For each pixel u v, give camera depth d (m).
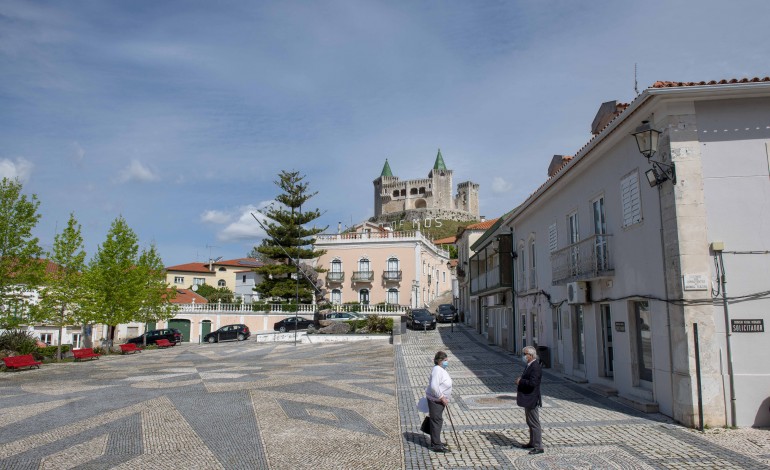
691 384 9.52
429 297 58.38
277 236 49.22
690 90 9.88
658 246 10.62
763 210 9.91
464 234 44.16
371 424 10.32
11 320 24.58
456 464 7.71
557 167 20.33
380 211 149.88
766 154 10.05
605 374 13.97
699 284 9.70
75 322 29.11
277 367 20.81
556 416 10.66
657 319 10.62
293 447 8.75
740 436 8.79
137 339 39.16
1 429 10.63
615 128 11.84
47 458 8.44
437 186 143.88
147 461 8.16
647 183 11.11
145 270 36.22
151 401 13.45
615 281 12.76
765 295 9.67
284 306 47.59
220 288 74.19
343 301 53.62
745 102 10.18
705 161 10.05
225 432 9.89
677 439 8.67
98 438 9.66
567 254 15.62
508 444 8.68
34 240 24.77
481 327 34.34
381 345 29.36
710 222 9.91
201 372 19.70
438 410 8.41
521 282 23.00
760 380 9.45
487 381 15.71
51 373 21.12
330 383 15.79
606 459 7.72
